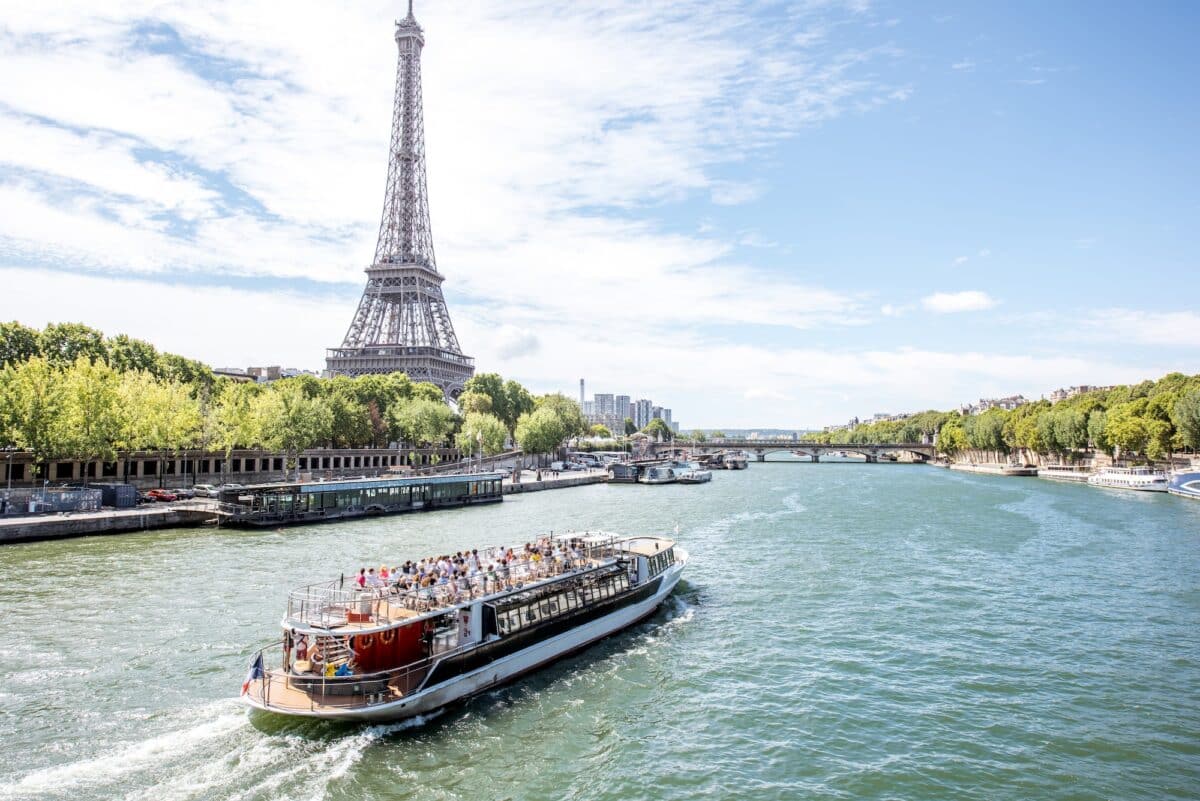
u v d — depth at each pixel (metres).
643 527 86.25
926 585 55.75
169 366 133.75
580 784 26.48
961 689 35.50
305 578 53.62
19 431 83.31
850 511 104.81
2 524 67.12
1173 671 37.88
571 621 39.91
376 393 171.88
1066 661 39.31
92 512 78.50
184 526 80.44
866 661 39.25
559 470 191.88
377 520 91.31
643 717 32.16
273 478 132.12
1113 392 198.75
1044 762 28.52
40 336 114.69
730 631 44.28
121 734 29.08
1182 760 28.72
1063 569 61.72
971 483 166.62
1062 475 177.25
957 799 25.89
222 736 29.06
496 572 37.78
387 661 32.09
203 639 39.47
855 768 27.91
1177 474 130.25
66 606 45.47
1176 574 59.88
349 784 25.94
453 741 29.45
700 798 25.75
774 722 31.78
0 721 29.97
